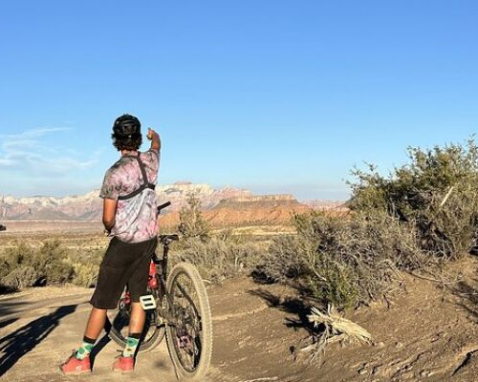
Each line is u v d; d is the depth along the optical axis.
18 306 14.18
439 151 8.06
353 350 5.34
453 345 4.84
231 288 9.64
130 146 5.14
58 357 6.40
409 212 7.47
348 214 9.03
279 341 6.14
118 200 5.04
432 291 6.11
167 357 6.06
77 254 31.77
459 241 6.61
